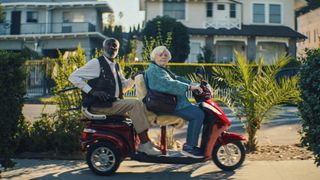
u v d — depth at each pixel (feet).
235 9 108.47
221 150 22.24
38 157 25.66
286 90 26.43
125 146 21.27
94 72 21.75
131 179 20.49
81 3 112.68
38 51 113.29
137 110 20.94
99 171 21.20
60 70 27.71
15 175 21.25
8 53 19.04
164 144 21.40
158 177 20.86
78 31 111.65
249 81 27.35
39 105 58.29
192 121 21.07
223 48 107.04
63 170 22.41
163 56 21.63
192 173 21.66
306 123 17.65
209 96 21.79
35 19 115.03
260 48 106.93
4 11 112.88
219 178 20.53
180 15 107.04
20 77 19.29
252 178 20.39
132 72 28.40
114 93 22.00
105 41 22.20
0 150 18.66
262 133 35.58
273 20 111.14
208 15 107.76
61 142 26.14
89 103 21.57
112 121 21.40
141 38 96.07
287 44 105.50
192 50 104.47
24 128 26.91
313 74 16.93
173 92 21.06
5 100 18.47
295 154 26.48
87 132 21.42
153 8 106.73
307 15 152.76
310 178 20.15
